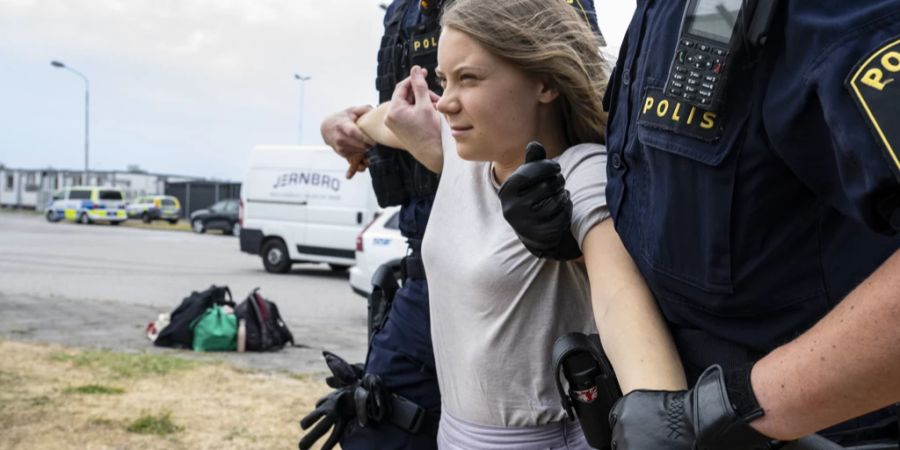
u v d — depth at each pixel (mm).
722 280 921
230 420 4082
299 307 9562
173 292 10555
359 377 1967
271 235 13328
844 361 696
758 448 823
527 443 1323
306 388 4902
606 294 1037
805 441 877
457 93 1229
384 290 2057
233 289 11164
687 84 908
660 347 978
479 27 1178
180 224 37031
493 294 1275
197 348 6234
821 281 908
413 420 1841
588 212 1094
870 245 894
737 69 873
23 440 3566
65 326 7137
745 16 841
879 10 721
